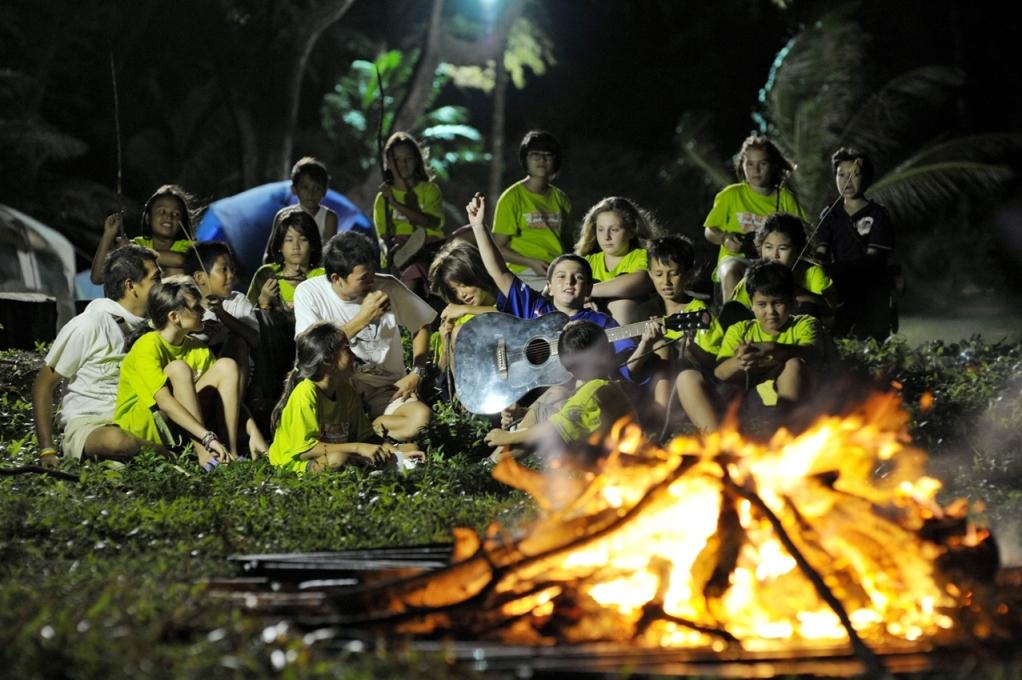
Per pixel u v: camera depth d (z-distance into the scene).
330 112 34.47
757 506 5.85
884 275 14.23
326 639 4.88
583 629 5.37
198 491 8.34
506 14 32.78
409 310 10.70
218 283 10.60
